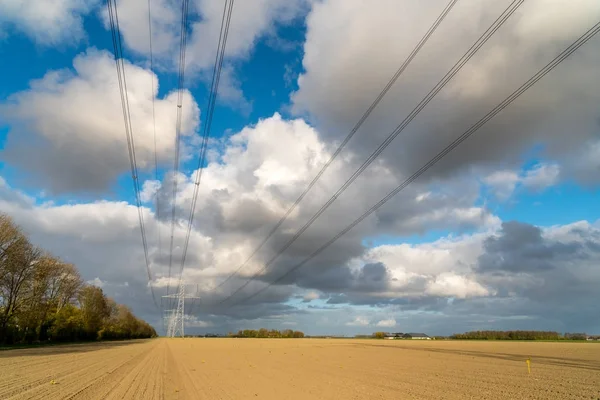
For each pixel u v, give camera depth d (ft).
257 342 481.46
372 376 110.73
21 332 271.28
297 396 72.69
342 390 81.66
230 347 323.98
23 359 152.56
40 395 68.90
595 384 95.86
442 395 77.30
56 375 100.42
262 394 74.69
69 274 327.26
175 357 191.01
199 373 115.55
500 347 341.00
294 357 198.90
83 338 410.11
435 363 163.84
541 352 260.21
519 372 125.49
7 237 222.07
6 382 84.94
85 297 384.88
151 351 245.65
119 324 571.28
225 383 91.45
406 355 223.10
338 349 297.12
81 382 87.92
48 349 234.17
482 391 83.05
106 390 76.79
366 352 256.52
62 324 331.57
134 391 76.33
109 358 171.73
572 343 450.30
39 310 265.54
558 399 74.23
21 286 243.19
